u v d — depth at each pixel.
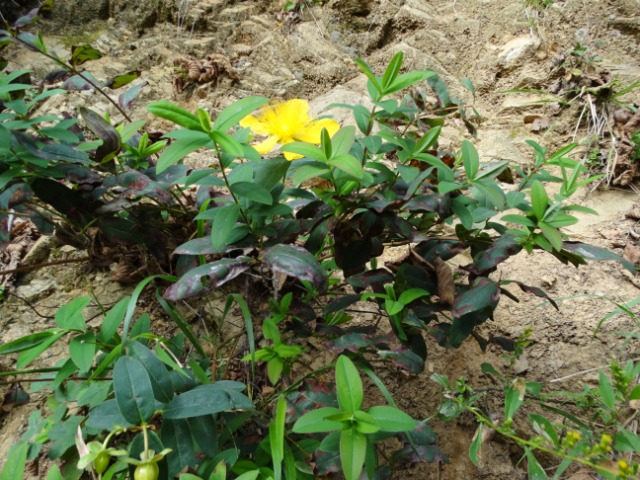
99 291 0.51
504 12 0.85
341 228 0.39
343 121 0.72
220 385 0.32
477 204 0.41
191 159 0.65
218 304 0.50
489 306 0.38
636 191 0.66
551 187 0.67
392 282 0.40
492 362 0.49
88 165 0.42
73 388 0.39
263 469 0.32
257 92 0.78
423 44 0.83
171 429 0.30
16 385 0.42
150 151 0.45
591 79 0.76
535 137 0.74
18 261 0.53
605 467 0.31
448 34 0.83
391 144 0.40
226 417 0.35
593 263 0.56
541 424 0.36
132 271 0.51
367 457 0.31
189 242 0.36
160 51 0.80
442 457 0.36
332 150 0.34
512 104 0.77
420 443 0.36
